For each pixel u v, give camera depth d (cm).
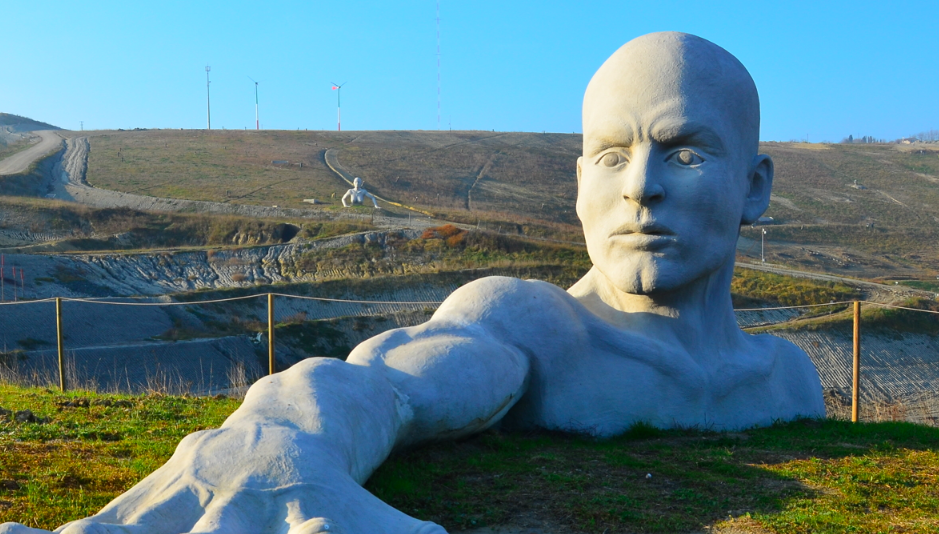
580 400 650
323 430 418
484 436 599
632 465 544
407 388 532
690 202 661
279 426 408
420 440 547
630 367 668
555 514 445
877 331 3188
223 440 394
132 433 634
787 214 7288
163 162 7806
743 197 705
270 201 6047
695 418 683
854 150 10875
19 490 458
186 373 2648
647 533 424
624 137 669
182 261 4128
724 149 670
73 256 3891
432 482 493
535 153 9731
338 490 376
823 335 3136
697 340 700
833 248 5928
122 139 9412
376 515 373
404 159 8912
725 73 679
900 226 6994
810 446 616
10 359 2422
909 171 9519
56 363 2519
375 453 468
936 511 468
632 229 670
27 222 4738
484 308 642
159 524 350
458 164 8838
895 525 441
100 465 516
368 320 3284
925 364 3020
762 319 3434
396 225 4866
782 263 5056
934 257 5741
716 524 438
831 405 1666
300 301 3562
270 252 4262
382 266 4075
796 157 10169
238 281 3981
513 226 5128
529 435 640
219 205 5753
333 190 6744
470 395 557
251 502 364
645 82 665
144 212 5044
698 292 701
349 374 491
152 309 3189
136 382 2511
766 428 702
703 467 549
